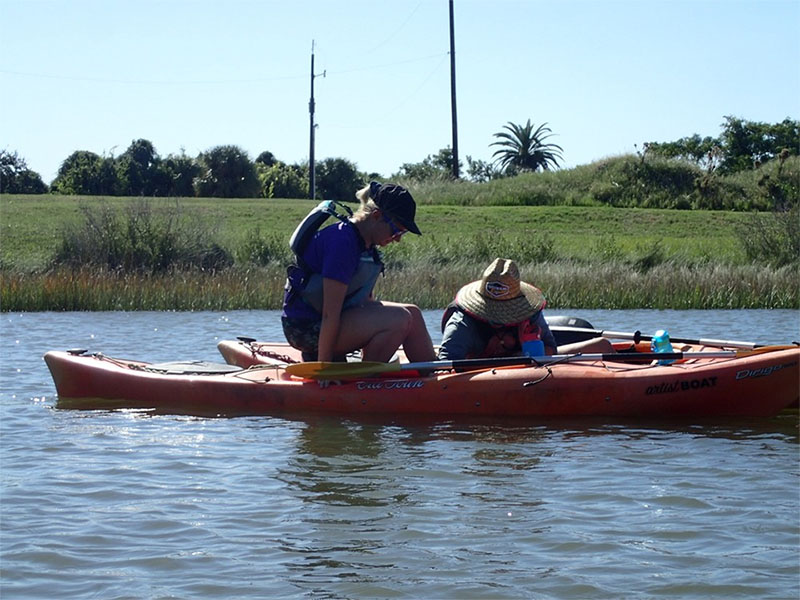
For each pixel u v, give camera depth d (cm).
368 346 834
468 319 875
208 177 5984
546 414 828
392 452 711
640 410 821
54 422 816
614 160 4794
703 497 592
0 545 513
